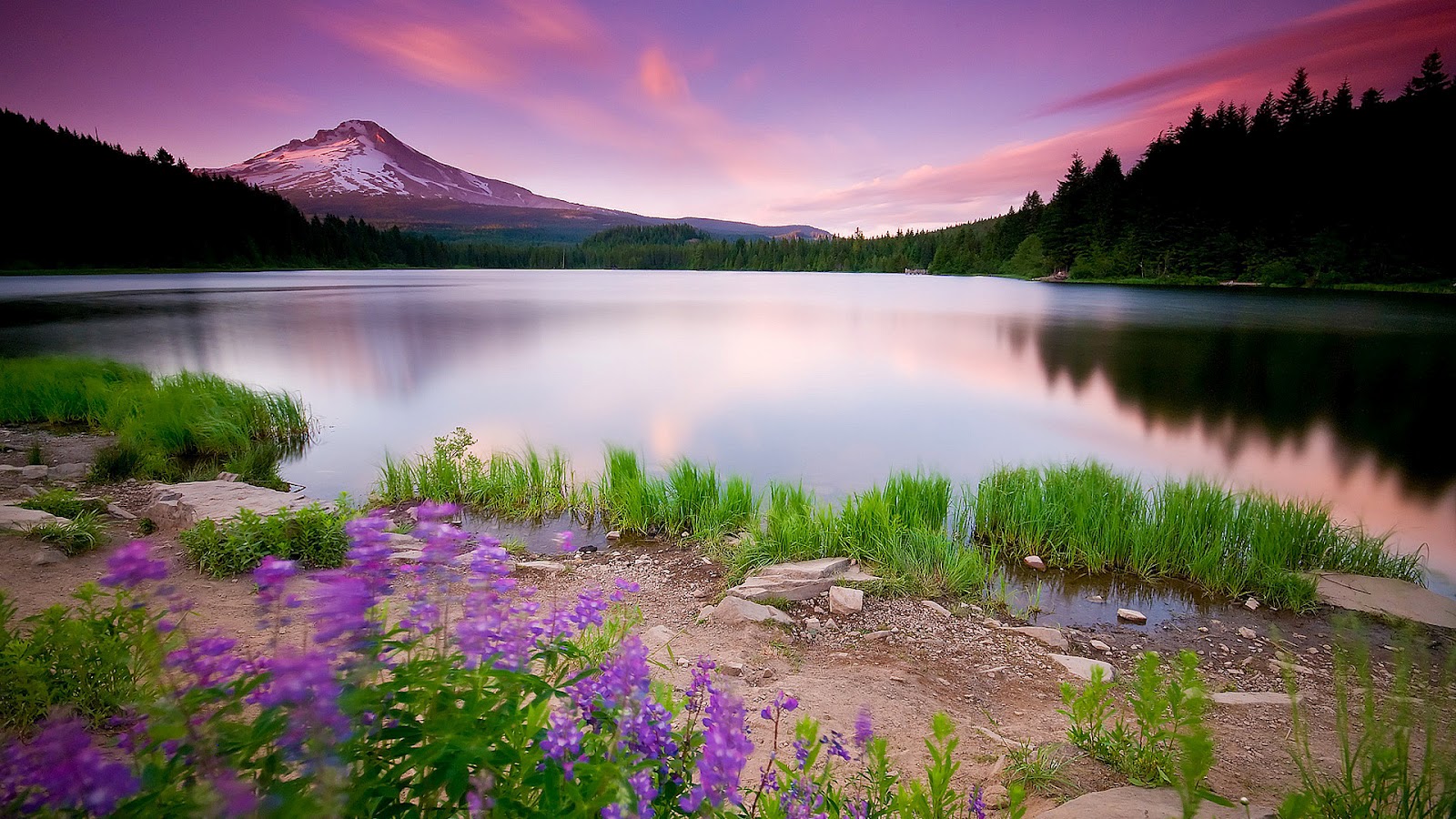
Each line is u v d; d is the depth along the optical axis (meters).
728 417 20.67
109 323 48.09
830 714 4.66
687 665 5.50
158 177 157.88
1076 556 9.15
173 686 1.86
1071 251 130.12
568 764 1.95
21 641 3.80
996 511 9.95
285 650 2.06
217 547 6.75
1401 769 2.86
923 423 20.19
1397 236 88.06
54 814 1.55
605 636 4.86
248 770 1.74
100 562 6.77
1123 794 3.36
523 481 11.74
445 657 2.21
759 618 6.57
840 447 16.88
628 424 19.45
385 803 1.85
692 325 53.22
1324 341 41.22
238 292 86.06
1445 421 21.78
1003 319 57.06
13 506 7.84
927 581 7.91
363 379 27.59
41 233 134.00
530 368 31.27
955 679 5.64
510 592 2.51
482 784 1.89
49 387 18.00
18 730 3.35
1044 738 4.40
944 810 2.73
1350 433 20.00
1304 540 9.05
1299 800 2.55
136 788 1.63
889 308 72.56
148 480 11.18
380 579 2.19
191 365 30.73
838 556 8.51
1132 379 29.44
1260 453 17.52
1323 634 7.09
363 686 1.99
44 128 150.00
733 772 2.10
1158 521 9.30
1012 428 19.77
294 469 14.07
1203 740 2.58
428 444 16.67
